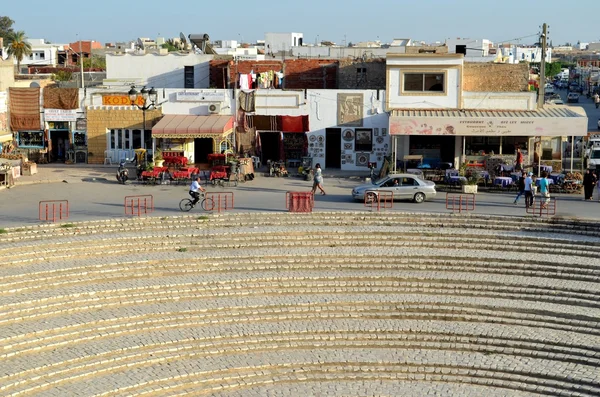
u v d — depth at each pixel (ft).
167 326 98.27
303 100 175.94
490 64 176.04
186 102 178.50
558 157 175.42
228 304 103.86
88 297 101.55
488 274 111.86
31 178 161.38
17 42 334.24
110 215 126.31
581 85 554.05
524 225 124.47
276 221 126.31
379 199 133.59
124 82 195.83
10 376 83.87
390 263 114.42
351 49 224.33
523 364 92.58
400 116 163.02
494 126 161.07
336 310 104.01
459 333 98.68
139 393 84.99
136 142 181.16
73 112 181.27
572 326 99.14
